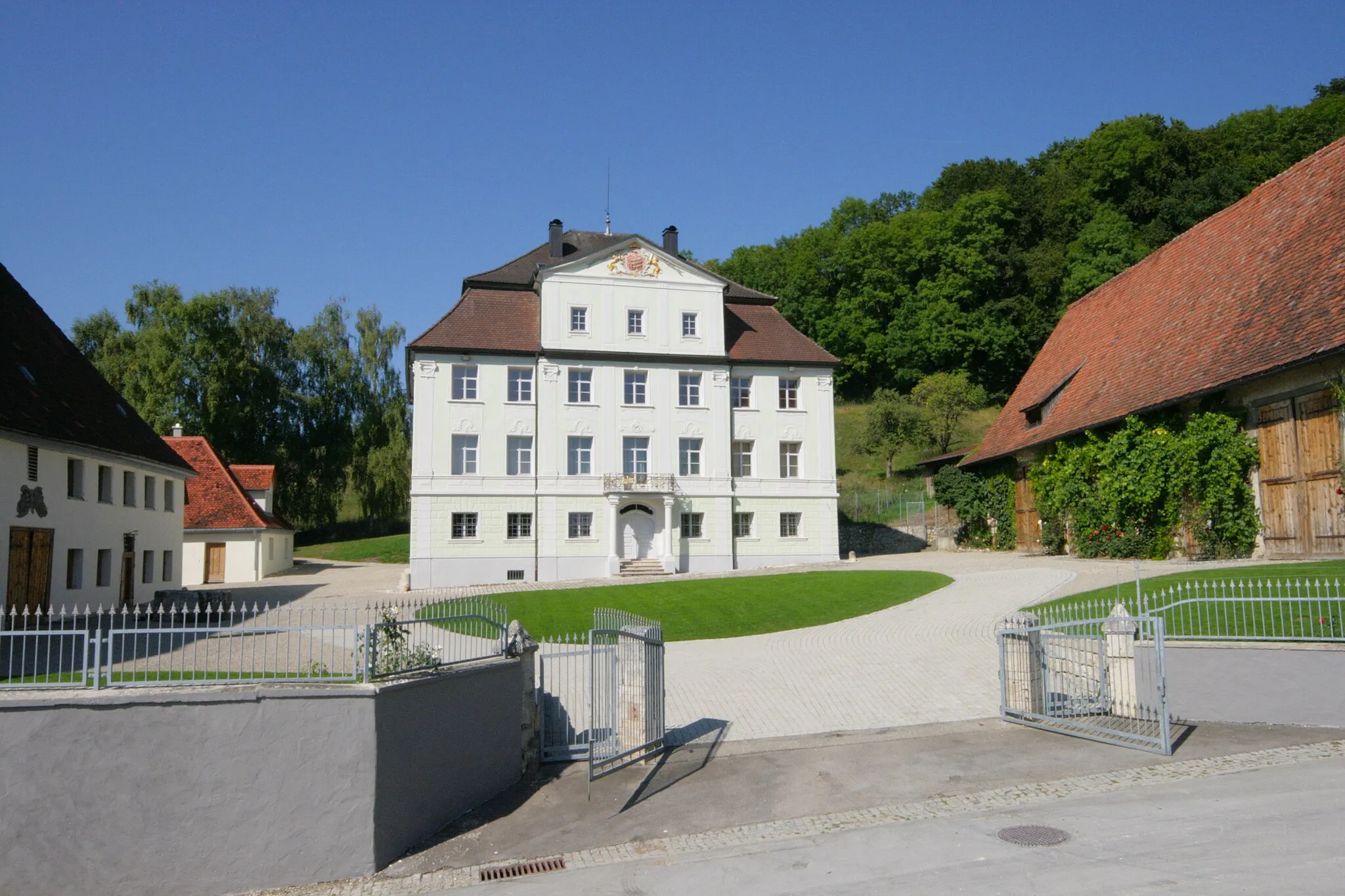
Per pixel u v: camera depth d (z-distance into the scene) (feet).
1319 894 23.66
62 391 89.35
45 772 30.37
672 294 147.64
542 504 139.64
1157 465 97.55
